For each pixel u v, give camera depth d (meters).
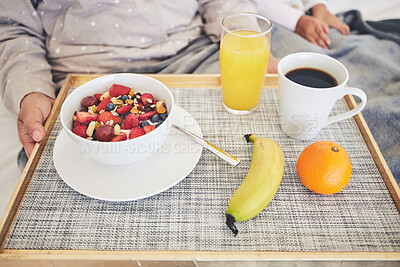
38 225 0.58
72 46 1.12
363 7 1.62
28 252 0.54
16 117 1.02
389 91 1.13
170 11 1.17
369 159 0.70
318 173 0.60
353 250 0.55
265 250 0.55
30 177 0.66
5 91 0.97
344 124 0.78
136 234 0.57
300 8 1.57
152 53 1.15
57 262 0.54
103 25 1.08
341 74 0.69
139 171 0.64
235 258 0.53
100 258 0.53
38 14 1.10
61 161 0.65
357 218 0.59
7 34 1.04
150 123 0.65
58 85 1.08
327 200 0.62
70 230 0.57
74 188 0.60
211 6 1.27
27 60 1.00
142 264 0.54
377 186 0.65
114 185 0.61
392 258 0.53
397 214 0.60
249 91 0.76
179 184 0.65
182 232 0.57
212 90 0.88
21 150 0.97
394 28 1.41
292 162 0.69
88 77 0.89
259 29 0.76
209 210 0.60
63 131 0.72
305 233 0.57
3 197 0.88
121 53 1.12
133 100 0.69
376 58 1.23
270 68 1.10
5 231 0.57
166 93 0.69
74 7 1.06
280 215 0.60
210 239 0.56
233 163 0.67
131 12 1.08
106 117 0.65
